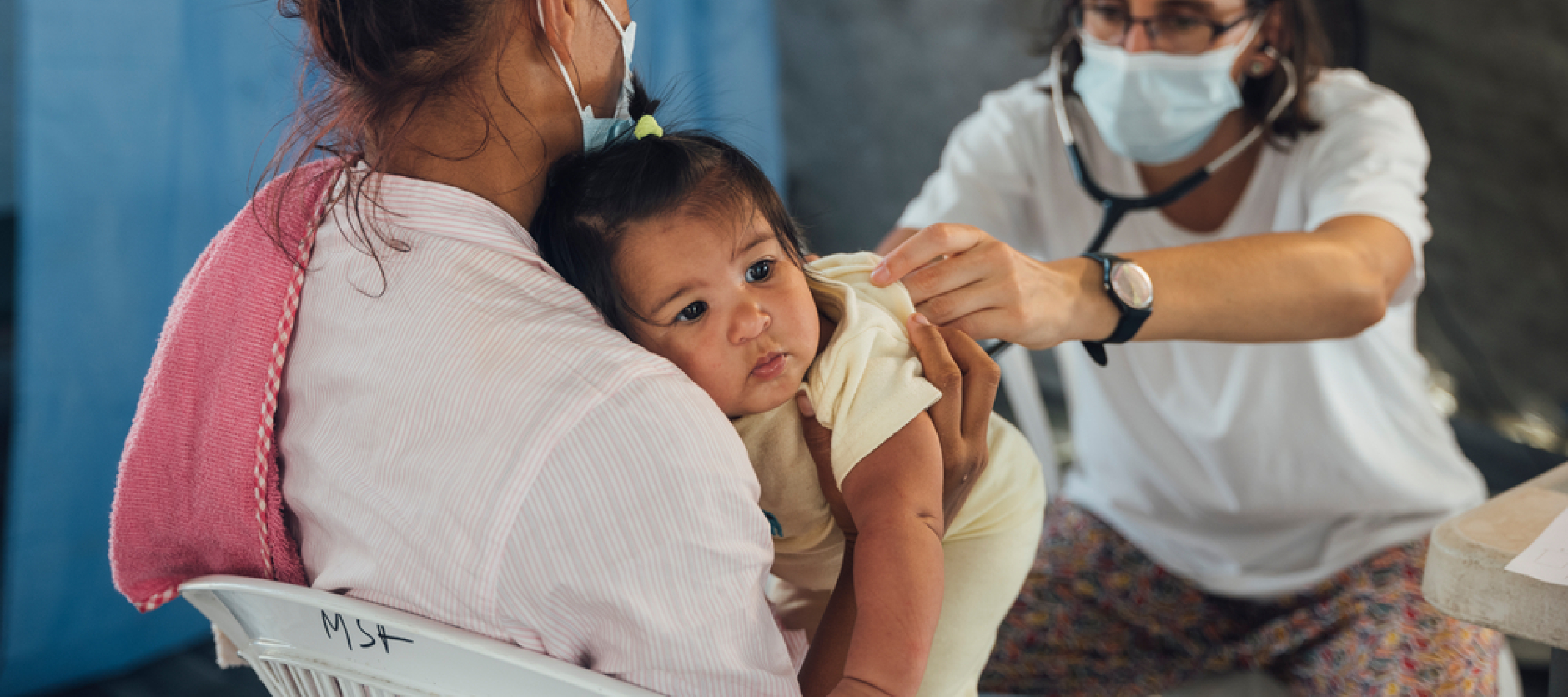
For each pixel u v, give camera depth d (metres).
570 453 0.65
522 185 0.79
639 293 0.79
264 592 0.76
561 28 0.75
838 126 3.57
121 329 2.21
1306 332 1.14
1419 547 1.42
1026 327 0.98
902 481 0.79
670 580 0.67
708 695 0.70
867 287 0.94
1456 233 2.79
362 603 0.71
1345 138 1.41
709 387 0.80
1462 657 1.28
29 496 2.18
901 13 3.35
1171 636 1.56
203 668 2.33
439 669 0.72
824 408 0.84
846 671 0.75
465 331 0.69
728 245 0.78
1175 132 1.43
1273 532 1.52
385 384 0.70
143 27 2.14
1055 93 1.53
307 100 0.77
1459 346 2.86
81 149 2.12
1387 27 2.68
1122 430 1.58
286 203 0.79
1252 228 1.50
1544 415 2.77
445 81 0.73
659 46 3.03
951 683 0.98
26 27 2.04
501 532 0.66
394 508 0.69
